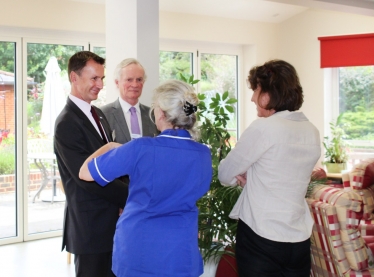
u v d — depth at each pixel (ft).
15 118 15.24
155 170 5.29
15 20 14.40
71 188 6.98
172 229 5.37
